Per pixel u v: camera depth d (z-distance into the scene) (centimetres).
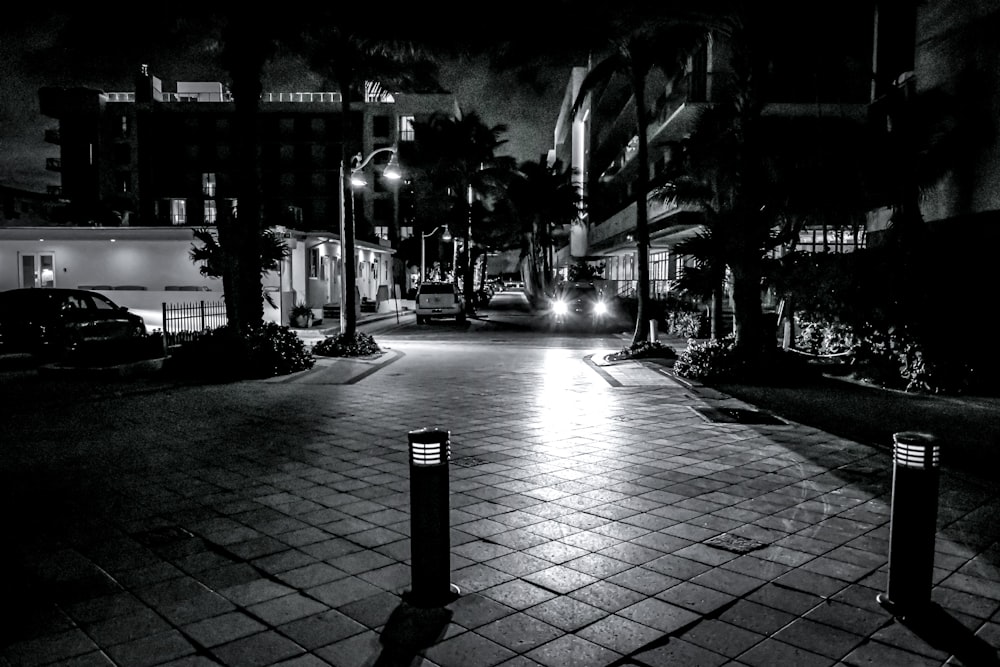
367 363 1662
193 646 362
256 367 1399
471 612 402
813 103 2541
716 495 627
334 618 394
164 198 7250
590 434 884
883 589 433
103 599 416
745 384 1304
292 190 7244
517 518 566
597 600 418
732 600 418
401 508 591
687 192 1758
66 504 596
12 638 370
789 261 1397
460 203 4822
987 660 351
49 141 7219
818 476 688
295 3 1523
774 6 1356
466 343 2381
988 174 1412
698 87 2730
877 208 1783
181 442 830
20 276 3122
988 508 584
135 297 3039
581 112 6588
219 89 7644
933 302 1187
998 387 1162
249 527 543
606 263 7000
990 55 1412
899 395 1171
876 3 1511
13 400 1111
